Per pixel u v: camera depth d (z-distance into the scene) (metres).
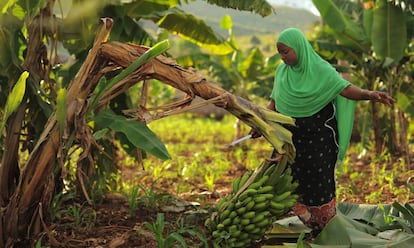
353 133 13.60
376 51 10.34
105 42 4.75
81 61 6.64
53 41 5.52
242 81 13.58
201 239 4.86
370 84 11.27
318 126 4.92
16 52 5.60
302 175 5.03
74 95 4.69
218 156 12.05
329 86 4.84
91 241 5.32
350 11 10.87
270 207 4.90
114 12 6.76
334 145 5.01
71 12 5.90
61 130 4.46
